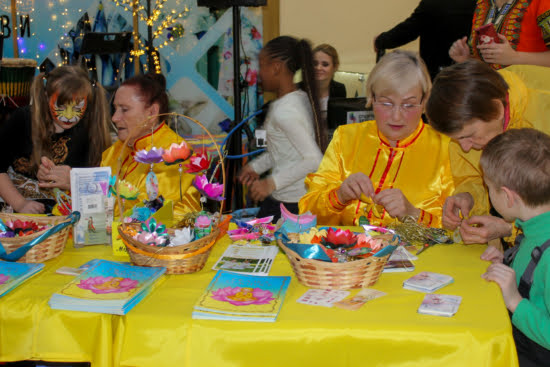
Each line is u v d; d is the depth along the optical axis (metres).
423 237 1.86
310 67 2.59
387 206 1.94
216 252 1.77
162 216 1.82
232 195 3.72
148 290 1.42
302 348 1.22
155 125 2.35
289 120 2.53
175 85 4.90
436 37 3.39
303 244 1.43
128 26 4.93
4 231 1.69
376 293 1.40
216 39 4.81
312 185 2.24
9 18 4.96
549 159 1.43
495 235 1.75
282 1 4.39
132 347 1.28
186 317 1.27
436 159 2.13
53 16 4.97
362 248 1.49
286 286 1.43
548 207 1.45
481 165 1.56
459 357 1.18
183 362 1.25
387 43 3.62
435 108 1.76
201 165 1.69
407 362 1.19
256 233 1.91
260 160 2.90
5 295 1.41
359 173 2.00
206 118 4.93
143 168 2.32
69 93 2.49
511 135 1.51
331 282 1.43
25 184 2.71
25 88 4.10
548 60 2.43
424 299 1.34
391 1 4.27
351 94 4.23
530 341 1.46
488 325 1.21
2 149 2.65
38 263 1.62
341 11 4.33
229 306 1.29
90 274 1.49
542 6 2.44
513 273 1.43
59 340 1.33
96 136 2.62
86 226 1.84
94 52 4.55
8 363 1.60
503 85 1.73
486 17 2.66
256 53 4.78
